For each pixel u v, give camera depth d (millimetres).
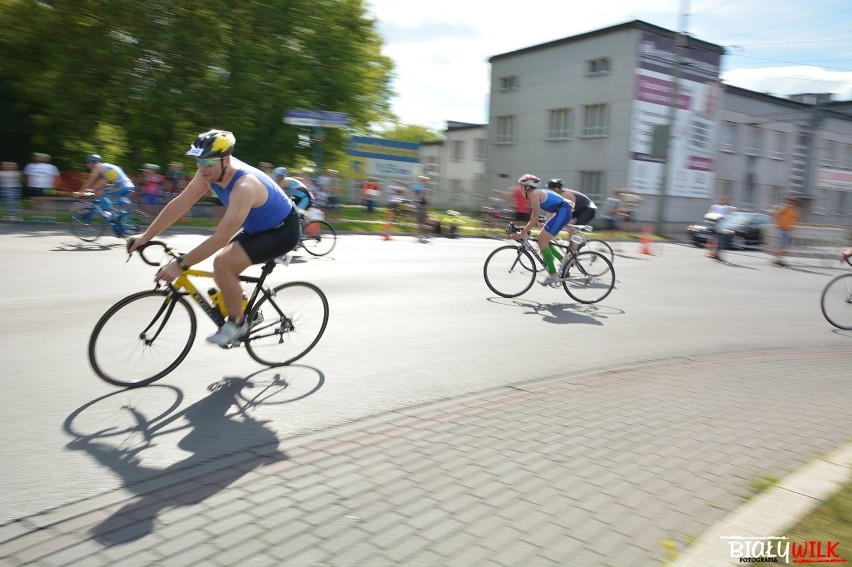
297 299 5203
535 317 7676
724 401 4770
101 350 4309
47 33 20078
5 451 3398
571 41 30875
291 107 22797
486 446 3697
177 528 2688
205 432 3777
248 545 2566
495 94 35406
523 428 4023
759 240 22141
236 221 4191
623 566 2490
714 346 6770
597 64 30172
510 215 21031
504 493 3088
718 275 13469
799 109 35156
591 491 3135
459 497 3031
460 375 5184
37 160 16094
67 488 3027
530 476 3291
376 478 3221
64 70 19781
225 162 4211
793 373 5777
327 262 11422
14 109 21109
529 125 33531
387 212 21297
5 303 6797
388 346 5945
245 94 21969
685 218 31000
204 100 21484
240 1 22031
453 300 8383
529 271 9062
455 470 3342
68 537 2600
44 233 13297
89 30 20344
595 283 8984
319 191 20266
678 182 30531
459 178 42938
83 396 4254
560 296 9266
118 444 3553
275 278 9242
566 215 8633
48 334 5672
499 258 8883
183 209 4316
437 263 12031
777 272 14906
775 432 4113
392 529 2721
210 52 21797
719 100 31375
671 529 2787
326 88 24094
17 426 3727
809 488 3107
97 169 12203
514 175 34656
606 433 3971
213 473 3238
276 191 4562
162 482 3125
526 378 5203
